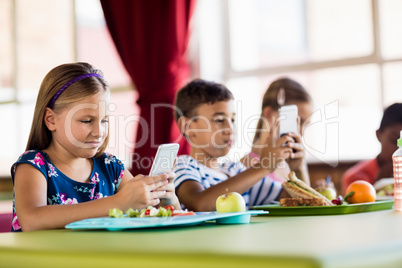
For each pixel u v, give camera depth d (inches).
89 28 145.9
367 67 113.5
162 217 38.1
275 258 18.7
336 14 117.0
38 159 49.3
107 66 141.5
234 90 128.0
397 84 111.0
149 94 123.5
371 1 112.7
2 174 159.6
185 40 123.1
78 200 52.2
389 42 112.1
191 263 20.3
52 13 152.9
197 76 125.8
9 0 161.3
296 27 121.2
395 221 37.6
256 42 126.0
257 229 33.3
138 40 126.9
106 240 28.5
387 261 20.9
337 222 37.9
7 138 162.4
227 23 128.0
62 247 25.5
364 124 113.9
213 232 31.7
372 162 97.6
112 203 41.9
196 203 59.6
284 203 53.2
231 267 19.3
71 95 49.1
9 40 162.1
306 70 119.7
